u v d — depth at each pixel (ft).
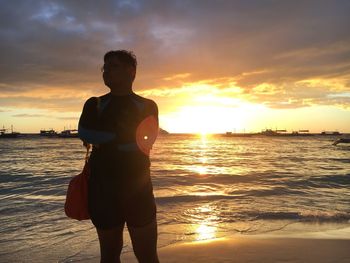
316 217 29.71
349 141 286.66
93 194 7.92
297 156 144.56
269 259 17.83
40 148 212.84
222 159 123.44
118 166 7.79
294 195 42.65
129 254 18.58
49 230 24.43
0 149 198.39
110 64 8.06
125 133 7.79
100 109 7.88
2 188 47.67
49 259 18.49
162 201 37.24
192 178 60.44
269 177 63.26
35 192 43.78
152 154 158.40
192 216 30.17
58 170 77.05
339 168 86.84
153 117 8.13
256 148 238.89
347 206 35.14
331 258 18.02
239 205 35.42
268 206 34.83
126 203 7.87
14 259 18.48
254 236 23.27
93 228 24.91
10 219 27.86
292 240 21.84
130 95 8.13
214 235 24.09
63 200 37.06
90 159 8.10
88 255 19.15
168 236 23.61
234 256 18.31
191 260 17.71
